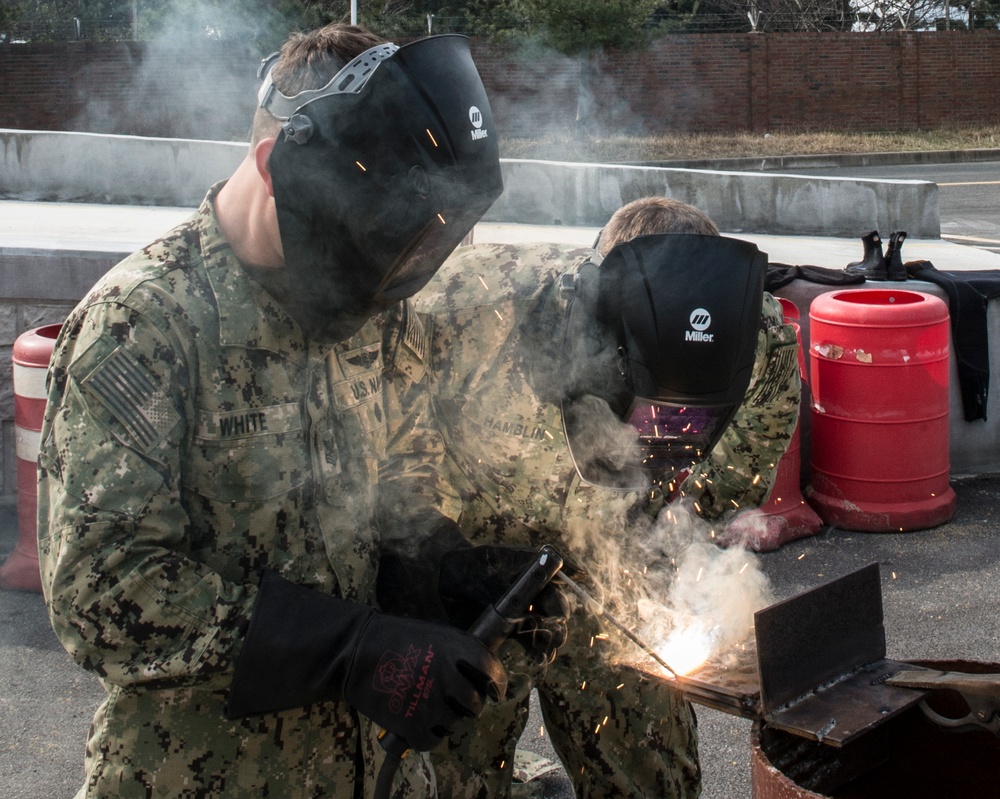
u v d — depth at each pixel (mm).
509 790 2240
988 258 7031
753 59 21047
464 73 1313
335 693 1347
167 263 1347
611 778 2166
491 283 1941
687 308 1541
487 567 1647
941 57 21781
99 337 1291
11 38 19422
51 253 4664
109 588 1274
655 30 19531
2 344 4695
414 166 1259
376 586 1646
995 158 19328
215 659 1305
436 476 1805
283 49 1385
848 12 24609
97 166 8711
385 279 1323
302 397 1419
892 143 20219
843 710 1755
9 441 4730
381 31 17219
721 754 3018
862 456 4562
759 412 2047
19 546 4031
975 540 4504
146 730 1421
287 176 1268
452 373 1938
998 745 1982
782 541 4457
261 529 1398
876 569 1975
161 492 1302
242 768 1436
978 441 5254
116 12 19719
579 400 1746
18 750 2980
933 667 1953
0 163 8711
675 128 20953
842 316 4504
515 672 2039
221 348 1350
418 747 1303
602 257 1874
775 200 8406
